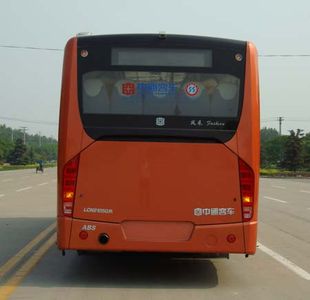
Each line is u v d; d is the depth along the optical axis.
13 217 16.28
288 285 7.92
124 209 7.45
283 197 27.20
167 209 7.46
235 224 7.48
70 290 7.38
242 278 8.38
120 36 7.58
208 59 7.58
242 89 7.54
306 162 76.75
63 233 7.46
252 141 7.51
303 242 12.15
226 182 7.49
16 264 9.13
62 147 7.51
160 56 7.58
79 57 7.55
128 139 7.49
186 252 7.52
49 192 27.92
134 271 8.72
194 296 7.15
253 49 7.64
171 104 7.53
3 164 123.06
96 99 7.52
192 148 7.49
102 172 7.47
